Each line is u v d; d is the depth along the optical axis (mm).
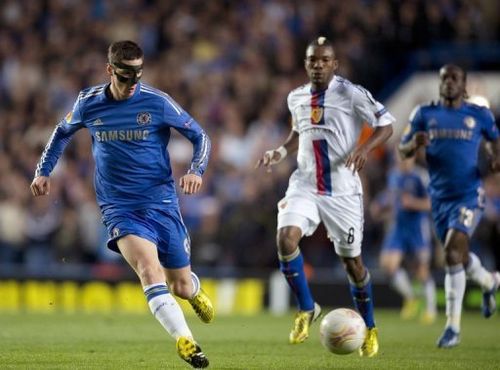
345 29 74312
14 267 61812
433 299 50438
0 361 27641
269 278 57375
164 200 26938
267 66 72375
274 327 44094
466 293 56562
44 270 57188
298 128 31734
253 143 67438
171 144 66125
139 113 26422
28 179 66688
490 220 58625
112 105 26516
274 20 75250
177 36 76125
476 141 35312
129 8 78312
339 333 27203
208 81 72188
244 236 60500
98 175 27125
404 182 51469
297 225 30875
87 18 79062
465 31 74438
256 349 32594
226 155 67250
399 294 58000
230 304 57188
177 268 27641
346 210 31016
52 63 75688
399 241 52156
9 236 63094
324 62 30469
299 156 31562
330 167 30953
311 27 74812
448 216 35469
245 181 63688
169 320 24656
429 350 32938
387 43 75000
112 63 25562
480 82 70312
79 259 62062
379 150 65625
